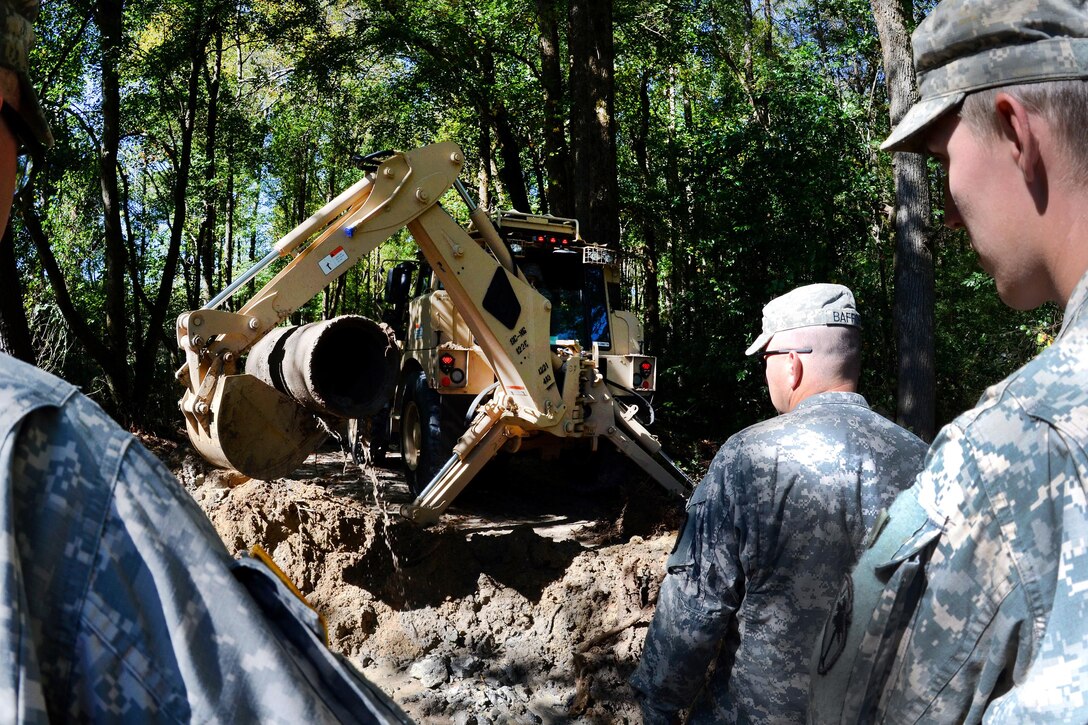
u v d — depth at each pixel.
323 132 19.70
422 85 14.89
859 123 15.46
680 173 13.89
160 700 0.67
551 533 6.80
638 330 8.31
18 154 0.87
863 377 13.66
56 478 0.68
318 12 13.91
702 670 1.93
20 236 13.13
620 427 6.93
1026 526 0.85
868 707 1.03
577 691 4.31
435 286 7.68
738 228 12.34
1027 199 0.94
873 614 1.01
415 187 5.57
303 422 4.42
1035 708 0.79
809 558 1.81
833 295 2.09
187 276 18.67
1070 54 0.89
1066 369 0.85
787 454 1.85
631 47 16.16
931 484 0.95
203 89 16.12
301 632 0.77
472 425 6.18
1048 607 0.84
